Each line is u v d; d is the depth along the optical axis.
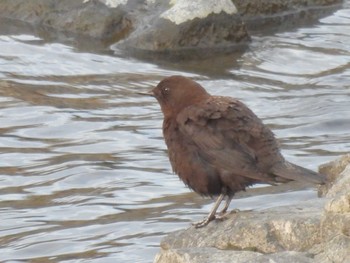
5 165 14.20
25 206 12.97
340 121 15.73
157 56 18.67
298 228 9.73
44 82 17.33
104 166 14.16
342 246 8.95
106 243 11.85
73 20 19.73
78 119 15.78
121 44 19.12
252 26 20.41
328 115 15.95
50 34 19.64
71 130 15.38
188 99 10.99
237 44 19.25
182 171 10.77
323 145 14.84
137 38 19.02
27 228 12.34
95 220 12.53
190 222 12.34
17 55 18.59
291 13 21.03
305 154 14.45
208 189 10.65
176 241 10.49
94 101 16.56
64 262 11.39
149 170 14.05
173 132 10.80
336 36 19.94
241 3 20.52
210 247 9.82
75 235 12.11
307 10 21.23
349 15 21.17
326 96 16.80
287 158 14.27
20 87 17.06
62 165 14.19
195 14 18.95
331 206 9.55
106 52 18.86
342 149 14.66
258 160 10.29
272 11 20.80
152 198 13.16
